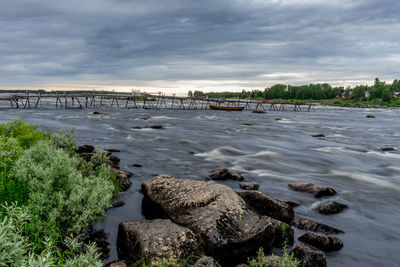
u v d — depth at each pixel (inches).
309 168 518.6
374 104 6190.9
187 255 177.2
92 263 100.2
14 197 211.6
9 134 476.7
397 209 323.6
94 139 758.5
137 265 171.6
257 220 225.3
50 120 1294.3
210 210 226.5
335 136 1055.6
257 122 1604.3
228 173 412.2
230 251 198.1
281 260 171.8
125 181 343.9
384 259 216.8
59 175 239.6
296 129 1273.4
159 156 562.9
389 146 826.2
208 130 1121.4
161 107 3149.6
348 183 424.8
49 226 185.8
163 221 210.4
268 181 412.2
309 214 295.7
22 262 75.8
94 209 216.8
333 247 225.5
